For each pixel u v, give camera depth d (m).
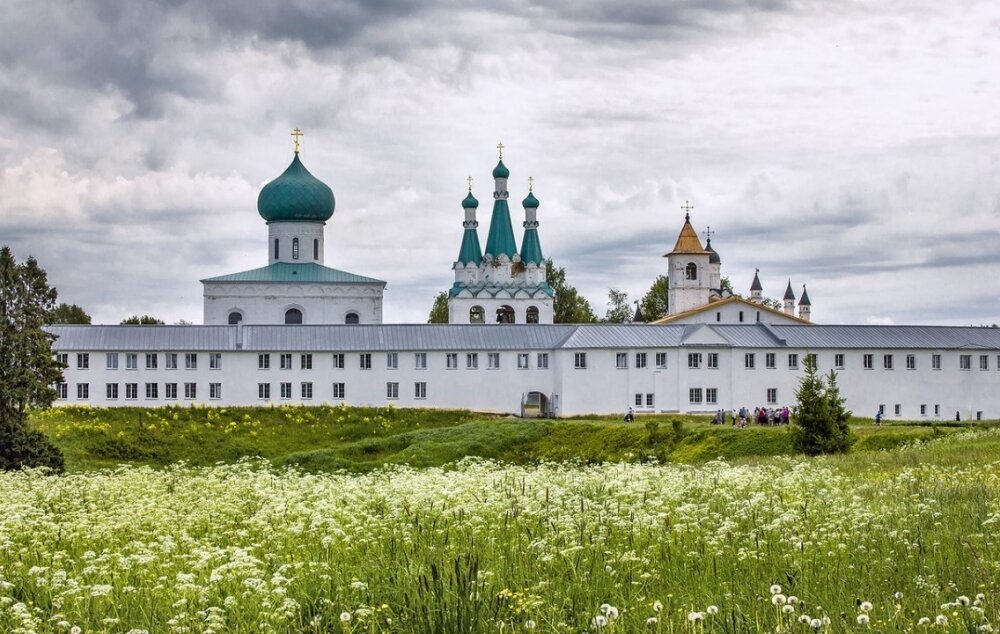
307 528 28.75
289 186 162.25
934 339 136.12
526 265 169.25
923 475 41.53
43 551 27.73
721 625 20.14
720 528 26.70
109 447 99.50
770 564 24.58
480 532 27.83
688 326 130.88
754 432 86.88
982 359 137.00
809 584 22.97
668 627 19.66
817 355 131.88
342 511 30.53
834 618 20.20
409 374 127.12
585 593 22.42
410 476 40.12
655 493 32.97
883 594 22.05
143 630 20.47
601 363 127.25
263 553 27.22
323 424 113.38
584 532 26.72
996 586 22.22
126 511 32.53
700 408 128.62
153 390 124.00
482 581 22.80
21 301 86.62
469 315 164.62
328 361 126.25
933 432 81.56
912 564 24.56
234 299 156.00
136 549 27.80
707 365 129.12
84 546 29.05
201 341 125.25
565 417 125.38
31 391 84.50
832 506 30.97
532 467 50.66
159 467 96.62
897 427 90.06
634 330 130.25
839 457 60.53
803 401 75.88
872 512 30.08
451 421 118.38
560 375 126.50
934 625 19.78
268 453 104.19
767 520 29.19
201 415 113.69
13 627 20.88
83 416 110.06
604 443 94.44
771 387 130.62
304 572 24.42
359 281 158.62
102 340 123.75
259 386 125.25
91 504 36.19
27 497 38.25
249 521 29.80
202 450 102.44
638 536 26.94
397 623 21.30
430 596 22.08
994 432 74.44
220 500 34.69
